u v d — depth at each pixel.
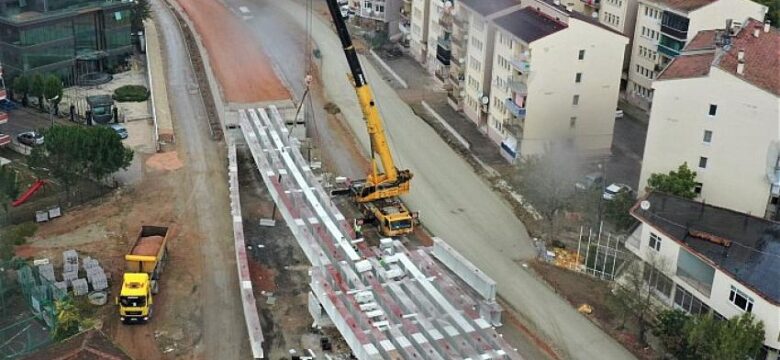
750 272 53.31
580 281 65.19
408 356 51.00
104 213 73.81
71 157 72.62
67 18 101.62
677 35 92.38
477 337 53.59
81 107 97.56
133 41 118.31
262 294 62.38
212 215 74.25
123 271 64.62
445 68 106.00
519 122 83.38
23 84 95.25
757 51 71.38
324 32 130.50
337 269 61.66
